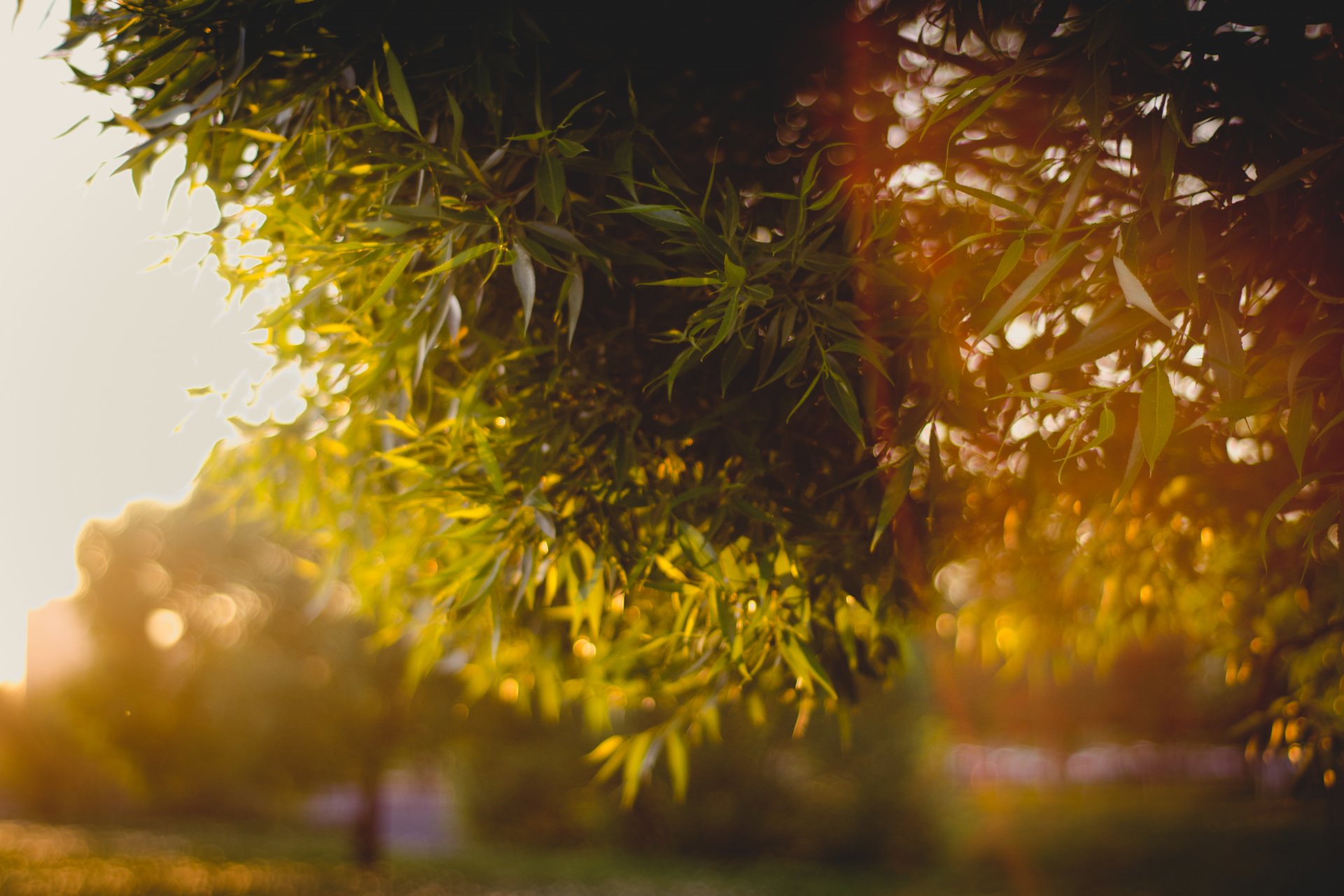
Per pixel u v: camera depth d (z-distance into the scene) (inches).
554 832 513.3
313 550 124.7
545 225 61.3
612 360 77.5
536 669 108.3
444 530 80.7
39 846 536.7
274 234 77.9
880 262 64.6
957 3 63.9
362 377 77.1
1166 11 54.2
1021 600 139.6
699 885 417.4
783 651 77.2
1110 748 1126.4
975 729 883.4
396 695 423.5
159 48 65.8
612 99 71.9
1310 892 345.1
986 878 436.1
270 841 588.4
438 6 65.3
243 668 445.4
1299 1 54.3
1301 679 126.0
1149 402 46.1
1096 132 51.6
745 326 62.7
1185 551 118.5
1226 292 50.2
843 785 470.9
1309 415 47.1
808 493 77.7
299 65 70.3
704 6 73.7
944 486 92.7
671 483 78.3
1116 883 415.2
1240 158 56.3
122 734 468.1
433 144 64.5
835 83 79.9
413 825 685.9
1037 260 71.9
